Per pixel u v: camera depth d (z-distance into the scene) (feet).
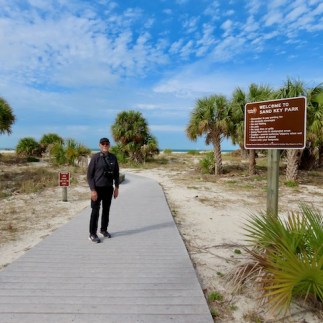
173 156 120.16
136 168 84.48
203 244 18.15
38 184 42.06
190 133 62.03
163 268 13.43
